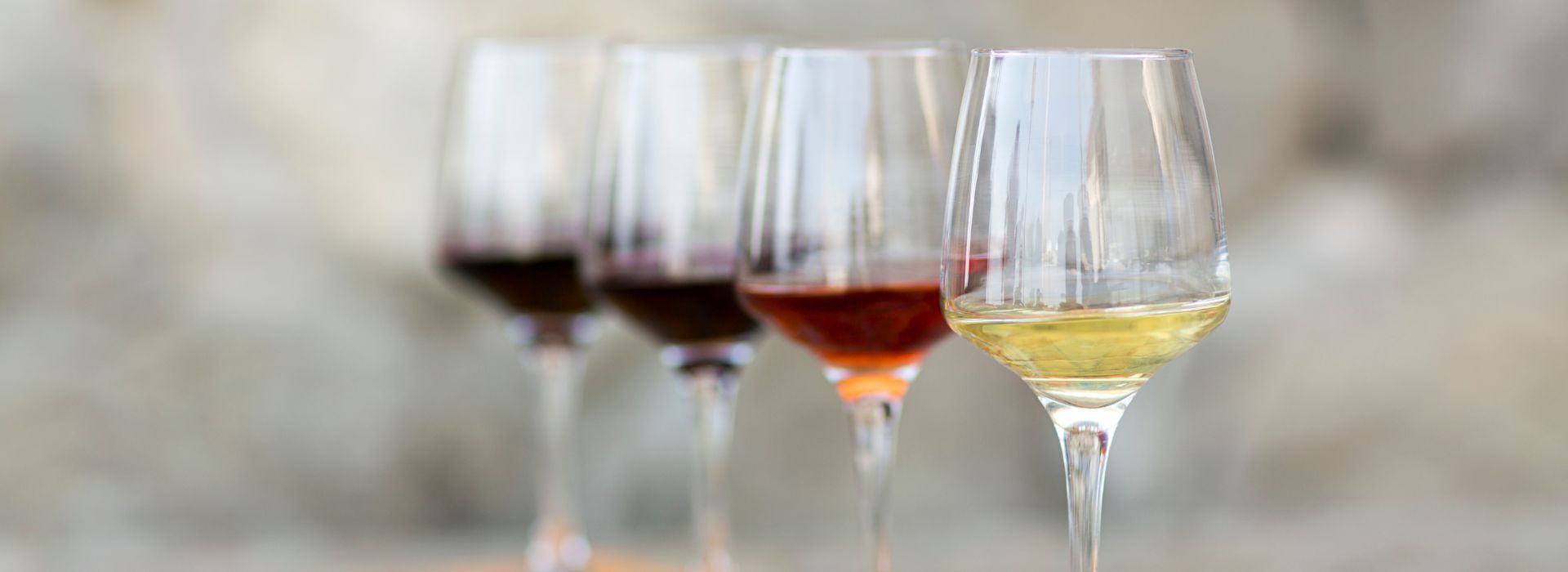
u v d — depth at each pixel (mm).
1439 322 2842
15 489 2691
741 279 1303
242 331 2705
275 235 2697
